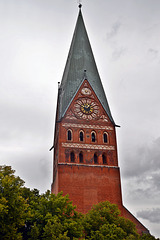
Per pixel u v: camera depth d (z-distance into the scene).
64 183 67.31
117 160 72.19
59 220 48.00
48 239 45.59
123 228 54.41
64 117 74.06
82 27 92.19
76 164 69.62
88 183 68.19
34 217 48.59
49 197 52.47
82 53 86.00
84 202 66.19
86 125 74.50
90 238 50.84
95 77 83.31
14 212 42.94
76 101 76.62
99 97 79.31
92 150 72.06
